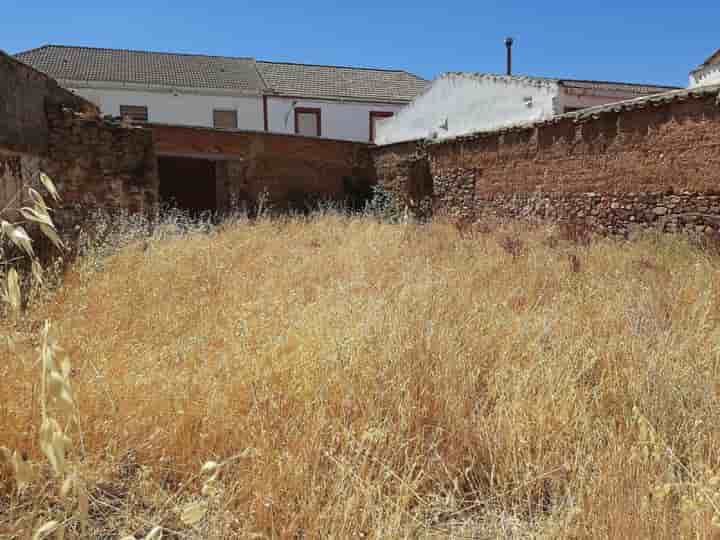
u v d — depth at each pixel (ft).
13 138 26.00
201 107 80.53
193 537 6.35
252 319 13.69
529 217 44.09
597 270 21.93
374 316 12.50
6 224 4.26
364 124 88.28
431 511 7.30
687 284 17.37
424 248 28.94
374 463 7.74
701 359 11.07
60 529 4.01
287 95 83.92
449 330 12.34
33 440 7.54
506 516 7.29
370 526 6.59
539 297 16.66
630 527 6.31
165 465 8.07
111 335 13.10
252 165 56.75
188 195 57.41
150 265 21.17
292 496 7.25
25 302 15.62
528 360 11.46
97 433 8.25
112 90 76.84
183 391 9.59
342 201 61.57
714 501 6.28
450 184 53.67
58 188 30.45
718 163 30.14
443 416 9.27
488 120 59.21
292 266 22.52
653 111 33.68
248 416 8.81
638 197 34.94
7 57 25.64
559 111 50.90
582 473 7.44
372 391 9.57
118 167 34.14
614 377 10.50
